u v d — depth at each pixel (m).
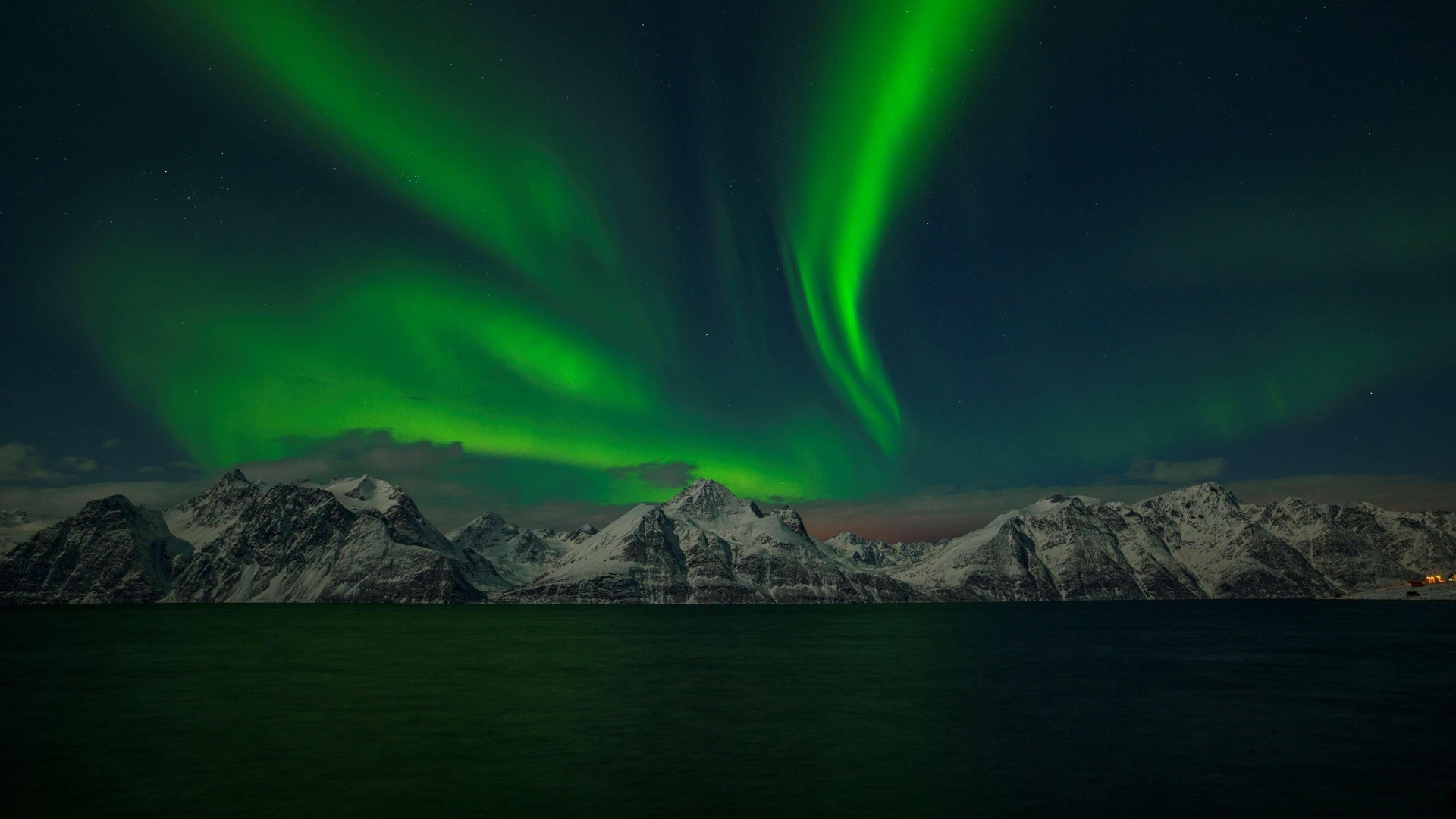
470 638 188.25
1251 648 153.62
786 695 86.31
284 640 179.38
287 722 69.31
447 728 66.25
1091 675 105.75
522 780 49.09
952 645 162.38
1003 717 71.31
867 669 113.69
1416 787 47.56
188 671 111.06
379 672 109.88
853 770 51.56
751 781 48.84
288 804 44.38
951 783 48.41
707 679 101.25
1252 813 42.62
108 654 139.50
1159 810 43.00
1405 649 147.75
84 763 53.84
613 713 73.94
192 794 46.28
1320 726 67.38
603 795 45.91
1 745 59.81
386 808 43.56
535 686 93.81
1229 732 64.50
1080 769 51.81
